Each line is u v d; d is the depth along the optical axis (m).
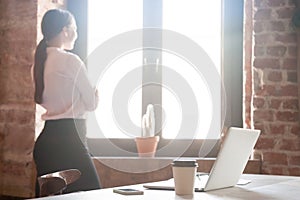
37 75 2.48
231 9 3.33
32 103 3.22
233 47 3.32
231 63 3.33
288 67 3.04
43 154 2.39
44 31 2.52
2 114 3.31
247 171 3.00
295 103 3.02
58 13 2.52
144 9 3.48
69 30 2.58
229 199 1.42
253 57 3.09
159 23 3.46
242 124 3.28
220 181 1.65
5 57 3.32
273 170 3.00
